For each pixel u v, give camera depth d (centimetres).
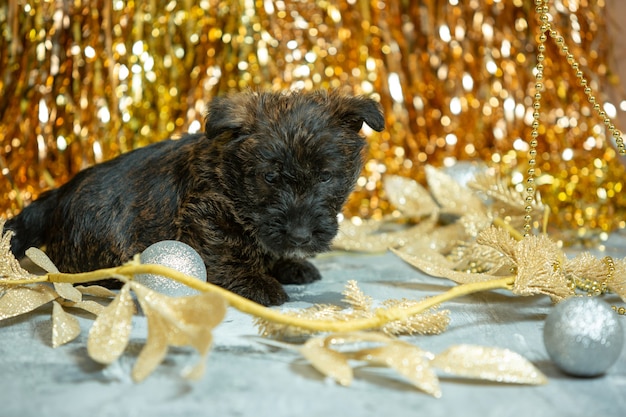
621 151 99
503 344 81
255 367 74
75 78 144
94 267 103
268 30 151
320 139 94
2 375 73
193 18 146
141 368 71
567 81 166
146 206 101
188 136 108
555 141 166
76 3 143
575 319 72
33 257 88
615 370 75
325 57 155
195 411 66
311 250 95
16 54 142
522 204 114
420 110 166
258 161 93
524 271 88
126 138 146
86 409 66
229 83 150
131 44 144
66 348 79
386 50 160
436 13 163
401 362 69
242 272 99
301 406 67
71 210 104
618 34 181
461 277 96
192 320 73
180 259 86
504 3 164
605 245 138
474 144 168
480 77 165
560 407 67
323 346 74
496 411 66
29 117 144
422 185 161
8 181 140
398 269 118
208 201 97
